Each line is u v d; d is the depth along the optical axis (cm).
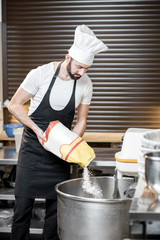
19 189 269
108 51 600
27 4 597
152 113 607
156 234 122
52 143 232
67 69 242
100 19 594
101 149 366
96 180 227
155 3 588
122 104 608
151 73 600
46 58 606
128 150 197
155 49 595
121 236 176
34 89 258
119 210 174
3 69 611
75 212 180
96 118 612
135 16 591
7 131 404
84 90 264
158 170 127
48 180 269
